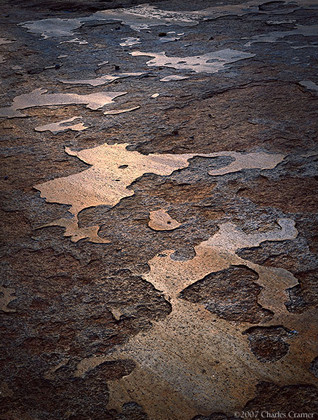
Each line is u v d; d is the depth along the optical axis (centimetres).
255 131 478
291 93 545
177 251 358
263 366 296
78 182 429
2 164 461
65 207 403
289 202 388
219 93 561
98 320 321
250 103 532
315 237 359
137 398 289
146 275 343
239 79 593
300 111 506
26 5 1194
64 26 940
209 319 318
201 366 298
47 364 303
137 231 375
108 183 425
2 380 298
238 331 311
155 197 405
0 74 671
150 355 304
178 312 322
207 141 470
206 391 289
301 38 721
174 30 845
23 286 342
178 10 1005
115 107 550
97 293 335
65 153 471
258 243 358
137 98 567
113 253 360
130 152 464
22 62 718
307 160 430
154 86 594
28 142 494
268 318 315
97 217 391
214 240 363
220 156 446
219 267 345
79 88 605
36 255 362
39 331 317
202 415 282
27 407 288
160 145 470
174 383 293
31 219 394
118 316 322
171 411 284
